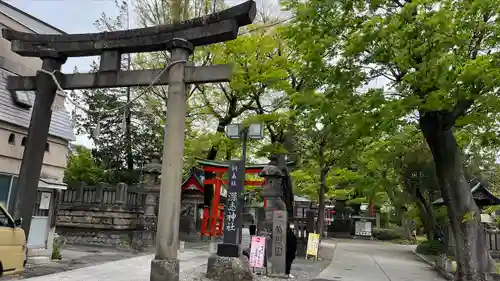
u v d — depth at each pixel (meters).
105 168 29.16
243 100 23.03
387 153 20.27
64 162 15.42
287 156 23.73
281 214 14.19
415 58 10.13
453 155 12.14
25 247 10.18
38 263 12.91
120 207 21.25
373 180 27.69
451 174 12.11
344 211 48.50
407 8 9.73
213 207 23.84
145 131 29.89
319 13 11.52
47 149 14.52
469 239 11.80
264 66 18.69
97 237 21.03
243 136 13.61
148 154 26.03
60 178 15.21
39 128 11.25
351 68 11.40
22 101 13.81
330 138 20.95
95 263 14.17
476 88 10.09
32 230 13.08
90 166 27.22
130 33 10.94
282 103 21.12
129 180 28.23
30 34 11.76
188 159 25.00
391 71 11.45
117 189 21.61
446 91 9.53
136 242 19.77
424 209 27.48
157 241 9.61
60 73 11.45
